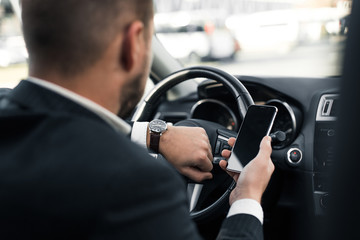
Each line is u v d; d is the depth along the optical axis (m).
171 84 1.31
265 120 0.95
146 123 1.07
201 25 6.54
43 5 0.53
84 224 0.44
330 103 1.32
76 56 0.54
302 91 1.39
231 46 7.26
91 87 0.56
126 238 0.45
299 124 1.36
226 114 1.51
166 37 5.62
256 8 8.73
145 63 0.61
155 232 0.47
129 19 0.56
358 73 0.57
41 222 0.45
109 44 0.54
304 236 1.37
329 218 0.68
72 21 0.52
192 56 6.57
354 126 0.59
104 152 0.48
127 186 0.45
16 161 0.48
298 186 1.36
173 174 0.51
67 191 0.45
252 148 0.93
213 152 1.21
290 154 1.33
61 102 0.54
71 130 0.50
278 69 7.12
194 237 0.51
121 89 0.60
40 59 0.55
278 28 7.70
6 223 0.45
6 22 2.24
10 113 0.54
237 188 0.78
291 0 7.71
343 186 0.63
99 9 0.53
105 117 0.57
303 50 7.68
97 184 0.45
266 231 1.44
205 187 1.22
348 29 0.57
